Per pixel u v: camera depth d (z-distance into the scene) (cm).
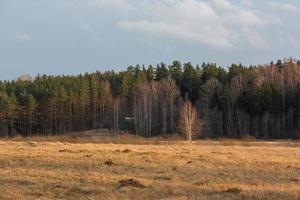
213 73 17375
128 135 13800
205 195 2564
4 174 3372
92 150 5403
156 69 19350
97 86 17175
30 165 3953
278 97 13862
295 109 13588
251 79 15525
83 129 16512
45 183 2981
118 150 5484
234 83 15088
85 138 11588
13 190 2720
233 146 7631
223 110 14288
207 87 15250
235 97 14300
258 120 13500
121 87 17625
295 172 3688
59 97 16150
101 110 16950
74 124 16538
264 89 13925
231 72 17212
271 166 4069
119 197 2506
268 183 3055
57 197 2538
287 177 3397
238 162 4334
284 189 2694
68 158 4428
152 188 2798
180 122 12638
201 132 13138
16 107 15338
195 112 12544
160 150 5759
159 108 15300
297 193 2542
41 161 4203
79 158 4444
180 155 4931
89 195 2569
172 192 2655
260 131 13388
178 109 14950
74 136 13600
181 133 12912
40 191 2697
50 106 16088
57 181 3069
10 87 17688
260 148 6806
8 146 6100
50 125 16088
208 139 12231
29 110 15588
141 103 14838
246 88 14638
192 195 2570
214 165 4100
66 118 16275
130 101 17238
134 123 15488
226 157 4812
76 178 3198
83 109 16625
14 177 3219
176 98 15662
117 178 3212
